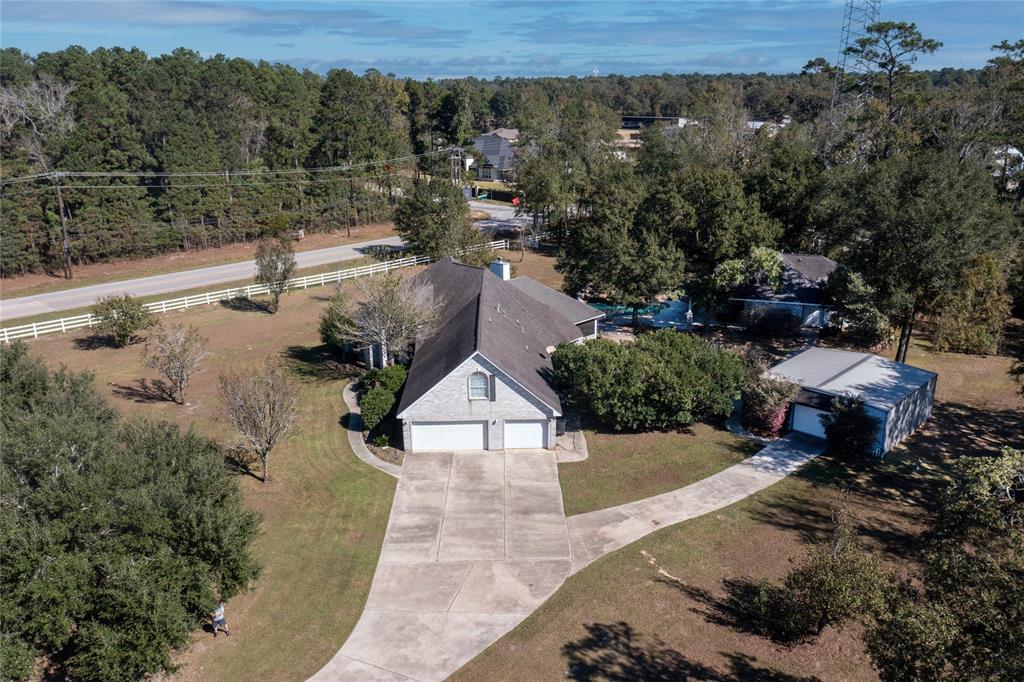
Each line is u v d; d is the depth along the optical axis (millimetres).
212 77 104562
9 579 17016
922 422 33688
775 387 32094
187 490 19594
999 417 34250
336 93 98000
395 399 33594
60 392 26172
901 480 28609
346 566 23703
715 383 32625
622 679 18703
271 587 22703
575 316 42000
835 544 20031
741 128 77875
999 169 59281
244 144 88188
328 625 21094
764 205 50781
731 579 22641
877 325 40156
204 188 71688
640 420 32250
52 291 57344
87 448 19938
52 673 18750
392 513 26688
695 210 44750
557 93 198875
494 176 118125
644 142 85438
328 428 33656
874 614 17766
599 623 20875
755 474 29250
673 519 26094
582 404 36125
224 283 59812
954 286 35875
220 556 19297
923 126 62375
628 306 48344
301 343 45406
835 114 71812
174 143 70438
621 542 24766
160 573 18141
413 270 62812
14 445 19078
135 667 17453
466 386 30375
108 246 64875
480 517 26375
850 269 41125
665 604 21578
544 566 23578
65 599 16938
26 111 77125
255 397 28000
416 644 20266
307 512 26766
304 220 79188
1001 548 17703
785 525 25531
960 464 19969
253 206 75062
